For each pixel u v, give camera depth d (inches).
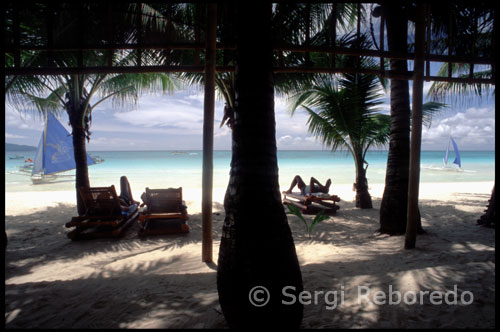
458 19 157.9
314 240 194.4
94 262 158.2
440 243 170.6
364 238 194.2
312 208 289.7
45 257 167.3
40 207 325.1
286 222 73.2
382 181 681.6
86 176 270.2
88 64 202.2
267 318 67.7
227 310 71.9
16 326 78.6
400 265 129.6
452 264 127.6
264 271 68.1
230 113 269.4
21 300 94.4
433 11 153.8
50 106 335.3
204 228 144.5
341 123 299.4
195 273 122.8
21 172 863.1
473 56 150.6
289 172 996.6
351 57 264.1
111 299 94.0
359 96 282.7
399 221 193.2
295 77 267.7
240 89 71.7
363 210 304.2
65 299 94.9
